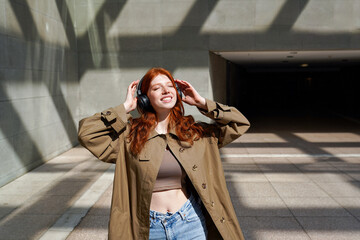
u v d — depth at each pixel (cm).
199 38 960
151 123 202
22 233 402
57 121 841
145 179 193
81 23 973
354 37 940
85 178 628
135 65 979
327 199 500
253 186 566
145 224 191
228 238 192
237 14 948
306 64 1862
